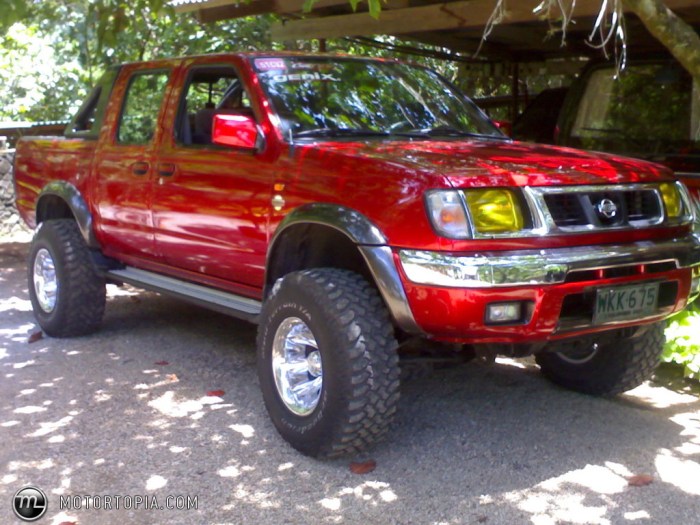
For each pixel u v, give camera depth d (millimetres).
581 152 4781
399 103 5355
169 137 5508
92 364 6004
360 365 4078
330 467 4320
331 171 4352
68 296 6375
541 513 3846
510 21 7684
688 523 3752
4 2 5969
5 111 13477
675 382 5617
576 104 7332
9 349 6398
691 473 4238
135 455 4496
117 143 6023
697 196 5816
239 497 4031
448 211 3850
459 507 3904
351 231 4113
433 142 4848
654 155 6727
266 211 4680
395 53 12461
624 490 4062
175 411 5109
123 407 5180
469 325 3859
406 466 4332
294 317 4359
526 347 4168
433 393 5387
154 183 5559
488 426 4836
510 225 3947
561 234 4004
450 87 5859
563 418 4953
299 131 4820
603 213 4156
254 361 6055
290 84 5078
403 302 3969
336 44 12383
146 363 6023
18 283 8938
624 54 5711
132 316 7320
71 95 13867
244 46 11445
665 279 4336
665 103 6816
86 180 6277
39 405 5223
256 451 4523
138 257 6020
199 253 5332
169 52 11508
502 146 4836
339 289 4180
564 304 4051
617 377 5031
